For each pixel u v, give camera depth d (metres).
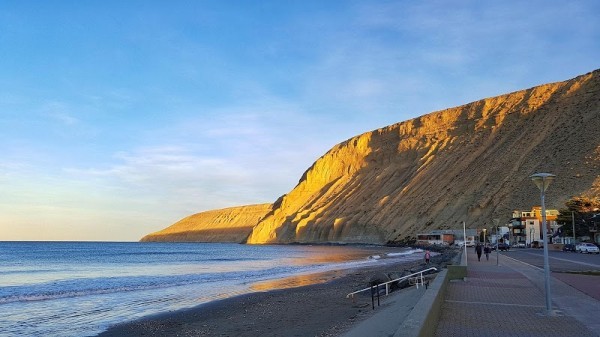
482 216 101.31
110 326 17.73
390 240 122.06
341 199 159.25
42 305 23.00
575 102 112.12
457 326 10.40
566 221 70.75
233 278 39.03
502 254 49.47
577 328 10.33
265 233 173.62
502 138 122.25
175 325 17.92
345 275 39.06
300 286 31.20
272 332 16.09
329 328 15.66
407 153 153.00
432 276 24.47
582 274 23.20
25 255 91.69
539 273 23.98
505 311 12.33
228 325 17.75
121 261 71.62
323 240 147.25
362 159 170.12
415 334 6.64
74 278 40.44
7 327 17.50
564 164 95.12
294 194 179.38
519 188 99.38
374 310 17.78
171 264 62.94
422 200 124.56
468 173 119.00
